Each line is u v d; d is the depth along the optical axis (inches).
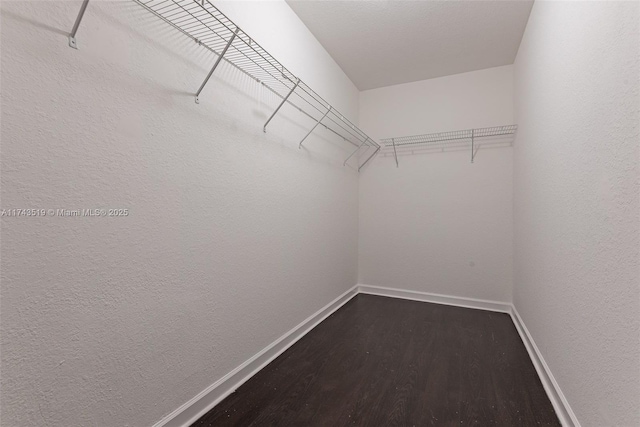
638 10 30.7
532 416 53.1
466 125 115.6
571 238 49.8
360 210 132.8
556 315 56.9
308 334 87.7
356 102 129.5
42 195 32.2
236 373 61.2
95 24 36.7
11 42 29.7
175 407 48.6
